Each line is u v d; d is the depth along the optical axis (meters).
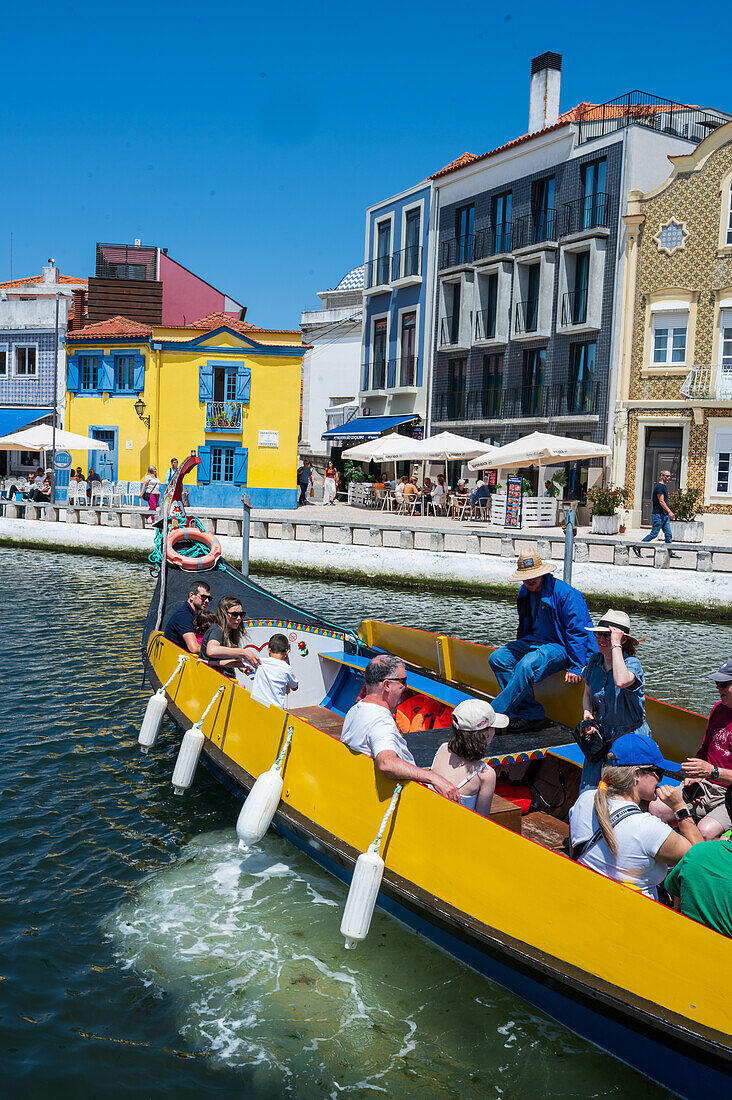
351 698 9.02
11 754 8.48
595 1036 4.38
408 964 5.16
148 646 9.90
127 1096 4.23
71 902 5.85
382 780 5.52
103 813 7.23
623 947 4.20
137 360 31.77
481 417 33.97
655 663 13.58
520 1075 4.33
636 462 27.94
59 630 14.05
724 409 26.02
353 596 19.20
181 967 5.16
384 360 39.41
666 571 17.86
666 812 4.72
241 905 5.82
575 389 30.00
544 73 33.66
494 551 20.30
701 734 6.36
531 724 6.69
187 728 7.96
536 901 4.58
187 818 7.17
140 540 23.75
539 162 31.34
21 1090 4.22
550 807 6.46
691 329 26.83
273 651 7.46
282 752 6.42
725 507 26.19
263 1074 4.38
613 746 5.31
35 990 4.93
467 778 5.30
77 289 35.91
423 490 30.94
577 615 6.64
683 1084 4.01
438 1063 4.42
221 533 23.05
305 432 48.28
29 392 35.50
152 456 31.70
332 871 6.14
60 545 25.27
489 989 4.90
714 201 26.08
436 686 8.12
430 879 5.14
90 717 9.67
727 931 3.99
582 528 26.47
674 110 29.69
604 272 28.77
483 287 33.84
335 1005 4.83
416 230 37.34
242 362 31.20
